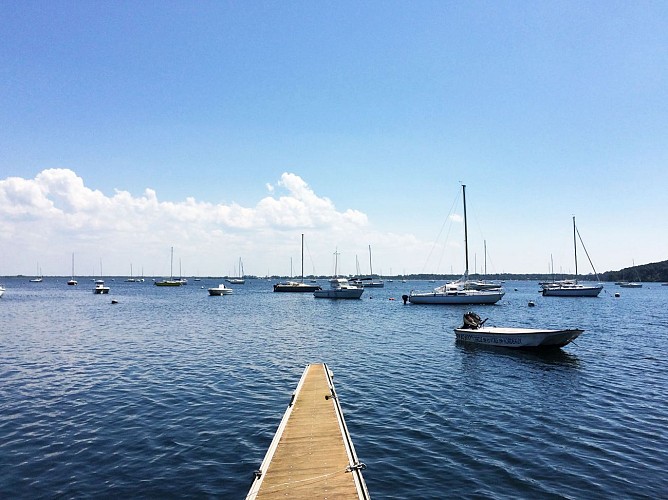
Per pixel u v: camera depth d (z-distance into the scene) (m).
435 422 14.17
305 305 73.75
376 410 15.43
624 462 11.10
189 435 12.93
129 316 52.00
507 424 14.00
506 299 94.25
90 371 21.61
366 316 52.84
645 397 17.22
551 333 26.38
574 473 10.48
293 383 19.19
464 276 71.56
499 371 21.88
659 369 22.42
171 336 34.53
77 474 10.32
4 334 35.50
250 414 14.95
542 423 14.11
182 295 109.00
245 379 19.91
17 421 14.20
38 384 19.03
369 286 166.75
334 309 64.44
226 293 110.44
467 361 24.42
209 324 43.47
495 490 9.62
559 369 22.39
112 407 15.72
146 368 22.28
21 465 10.82
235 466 10.80
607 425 13.93
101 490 9.53
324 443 10.84
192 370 21.80
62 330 38.25
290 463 9.72
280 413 15.06
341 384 19.12
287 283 128.50
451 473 10.45
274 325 42.72
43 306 68.94
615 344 30.75
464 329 31.41
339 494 8.38
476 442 12.45
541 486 9.80
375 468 10.73
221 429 13.46
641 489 9.66
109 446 12.06
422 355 26.27
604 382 19.67
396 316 52.72
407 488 9.70
